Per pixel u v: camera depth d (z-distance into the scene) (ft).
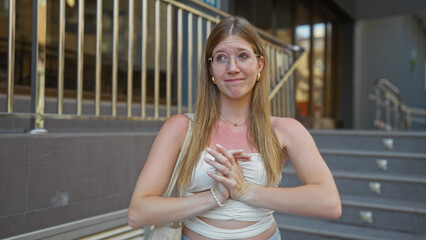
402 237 8.79
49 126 9.05
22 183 4.89
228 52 3.44
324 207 3.29
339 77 27.99
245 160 3.45
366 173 11.07
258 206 3.32
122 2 14.42
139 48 14.44
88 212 5.76
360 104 28.66
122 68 14.07
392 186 10.19
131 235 6.47
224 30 3.49
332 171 11.55
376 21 33.22
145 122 11.43
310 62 24.14
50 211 5.21
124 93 13.60
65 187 5.41
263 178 3.53
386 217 9.39
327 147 12.85
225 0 12.91
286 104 12.75
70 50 13.25
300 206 3.28
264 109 3.73
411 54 41.70
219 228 3.39
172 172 3.57
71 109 9.69
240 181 3.30
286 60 12.79
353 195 10.71
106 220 6.01
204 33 11.83
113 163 6.19
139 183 3.34
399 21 37.04
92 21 14.07
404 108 27.76
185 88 12.96
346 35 27.96
